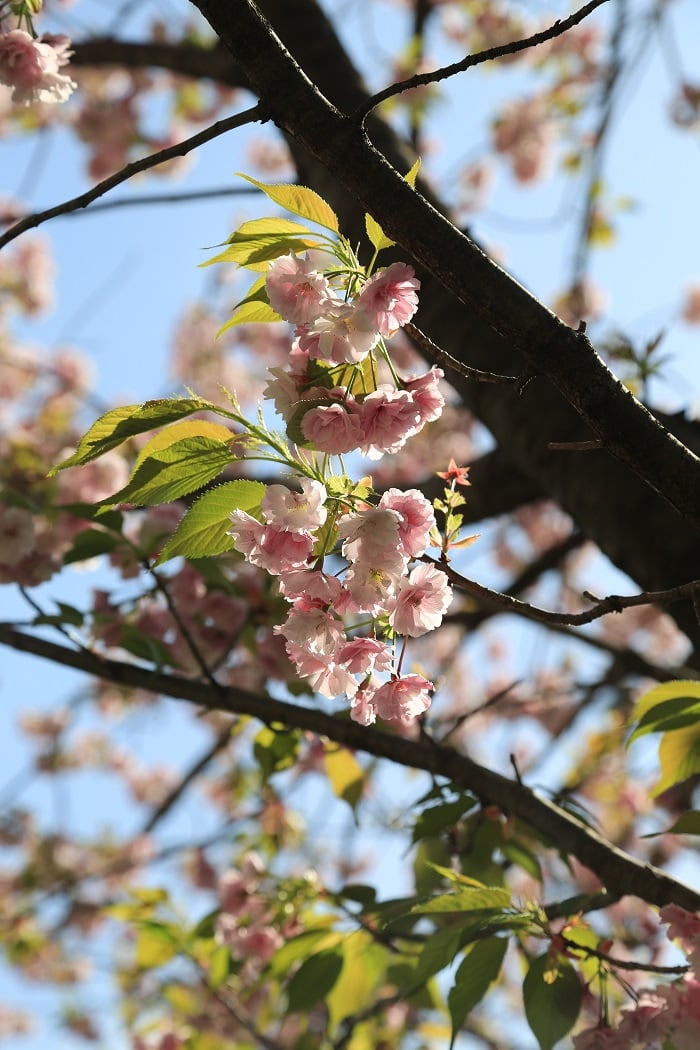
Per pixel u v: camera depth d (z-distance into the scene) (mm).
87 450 2693
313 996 3143
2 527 3660
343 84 3984
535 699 6312
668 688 2957
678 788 5441
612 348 3348
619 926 3797
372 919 3197
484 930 2922
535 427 3262
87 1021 8000
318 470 2699
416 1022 4625
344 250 2693
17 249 10008
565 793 3260
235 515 2682
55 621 3264
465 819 3232
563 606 8312
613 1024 3012
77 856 7855
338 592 2680
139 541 3652
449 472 2713
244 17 2654
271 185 2674
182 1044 4582
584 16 2646
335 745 3301
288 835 4215
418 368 6207
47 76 3064
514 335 2645
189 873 5895
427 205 2648
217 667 3424
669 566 3121
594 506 3193
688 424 3229
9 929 6867
